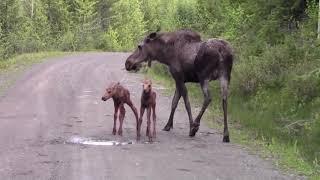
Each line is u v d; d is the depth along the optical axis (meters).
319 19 14.84
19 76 20.06
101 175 7.45
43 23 53.66
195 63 10.47
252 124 12.10
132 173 7.59
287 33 16.77
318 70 13.11
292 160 8.79
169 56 10.89
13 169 7.65
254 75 14.87
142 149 9.23
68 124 11.29
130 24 70.50
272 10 17.80
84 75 20.98
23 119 11.73
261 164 8.45
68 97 15.22
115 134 10.43
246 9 20.66
